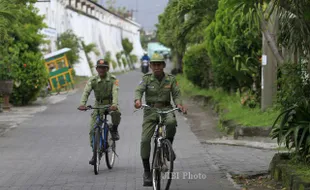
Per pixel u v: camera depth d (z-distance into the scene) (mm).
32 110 24594
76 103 28016
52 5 46562
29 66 26406
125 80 49656
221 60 21672
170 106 9586
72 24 57656
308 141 9039
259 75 19219
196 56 29188
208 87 29094
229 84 22281
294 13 8938
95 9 73812
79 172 11203
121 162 12328
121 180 10367
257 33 18094
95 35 71812
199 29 28578
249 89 20609
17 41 26125
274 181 9648
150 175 9516
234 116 17609
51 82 34531
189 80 31781
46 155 13367
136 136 16469
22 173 11156
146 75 9516
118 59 83875
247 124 15531
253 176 10445
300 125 9164
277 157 10070
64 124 19578
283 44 9766
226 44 19906
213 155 13102
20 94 26672
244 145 14359
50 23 44969
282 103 9828
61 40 46250
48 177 10719
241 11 10141
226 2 9781
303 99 9430
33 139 16062
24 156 13242
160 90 9461
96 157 10859
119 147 14484
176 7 27547
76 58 45656
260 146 14055
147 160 9516
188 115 22125
